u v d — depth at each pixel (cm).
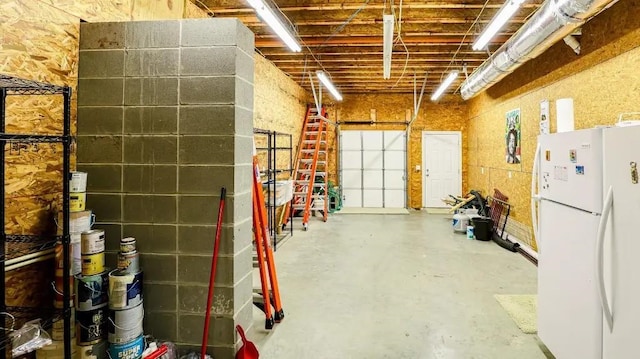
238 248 246
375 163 984
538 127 516
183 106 242
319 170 969
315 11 434
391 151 980
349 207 990
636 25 314
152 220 245
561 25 327
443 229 700
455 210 792
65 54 235
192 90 241
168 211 244
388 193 985
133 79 245
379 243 587
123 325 213
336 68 685
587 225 200
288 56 623
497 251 537
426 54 600
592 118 380
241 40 249
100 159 247
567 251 221
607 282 184
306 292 375
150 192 245
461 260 490
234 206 240
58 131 232
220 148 240
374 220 801
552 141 241
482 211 696
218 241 233
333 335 285
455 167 961
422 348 265
